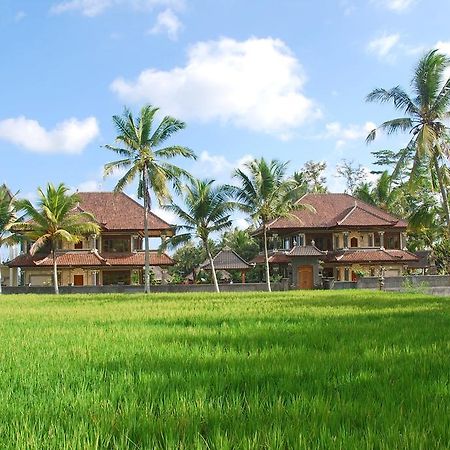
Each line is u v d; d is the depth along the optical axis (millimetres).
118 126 40094
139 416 4340
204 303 23094
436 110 33125
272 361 6797
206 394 4996
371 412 4289
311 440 3680
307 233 56000
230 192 43062
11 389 5418
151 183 40344
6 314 17469
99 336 10336
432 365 6375
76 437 3820
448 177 35875
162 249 43188
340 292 36625
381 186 62344
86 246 51656
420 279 43781
